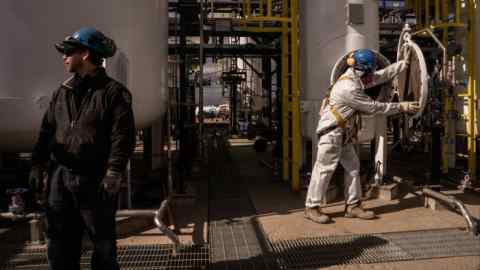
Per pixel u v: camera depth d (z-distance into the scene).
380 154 5.40
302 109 5.71
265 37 9.09
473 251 3.44
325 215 4.35
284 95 6.30
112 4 4.00
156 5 4.86
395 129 8.93
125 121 2.38
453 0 7.18
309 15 5.75
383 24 8.91
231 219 4.49
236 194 5.74
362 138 5.11
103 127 2.38
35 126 3.72
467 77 6.69
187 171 6.84
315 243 3.68
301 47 6.07
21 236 3.73
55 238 2.50
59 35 3.67
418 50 4.23
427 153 8.80
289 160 6.40
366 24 5.46
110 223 2.46
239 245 3.66
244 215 4.65
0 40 3.45
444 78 6.19
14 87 3.54
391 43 8.61
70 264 2.58
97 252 2.47
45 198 2.50
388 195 5.19
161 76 5.18
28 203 3.99
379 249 3.50
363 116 4.98
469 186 5.73
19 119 3.63
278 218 4.50
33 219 3.67
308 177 6.03
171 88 6.56
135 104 4.45
